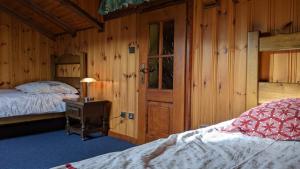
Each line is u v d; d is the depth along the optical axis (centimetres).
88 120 408
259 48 224
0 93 411
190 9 287
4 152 321
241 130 165
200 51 280
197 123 282
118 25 387
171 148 131
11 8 483
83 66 451
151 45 336
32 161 290
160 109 323
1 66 488
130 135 374
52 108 418
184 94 293
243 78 243
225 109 257
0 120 369
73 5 379
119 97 391
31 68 525
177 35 300
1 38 486
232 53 252
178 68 299
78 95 461
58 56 530
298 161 111
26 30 515
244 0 244
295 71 209
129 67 372
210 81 270
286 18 217
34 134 412
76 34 479
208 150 127
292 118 152
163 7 316
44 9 447
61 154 314
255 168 102
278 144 139
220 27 262
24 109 386
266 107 170
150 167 101
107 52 410
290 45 204
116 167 100
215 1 266
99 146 349
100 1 414
